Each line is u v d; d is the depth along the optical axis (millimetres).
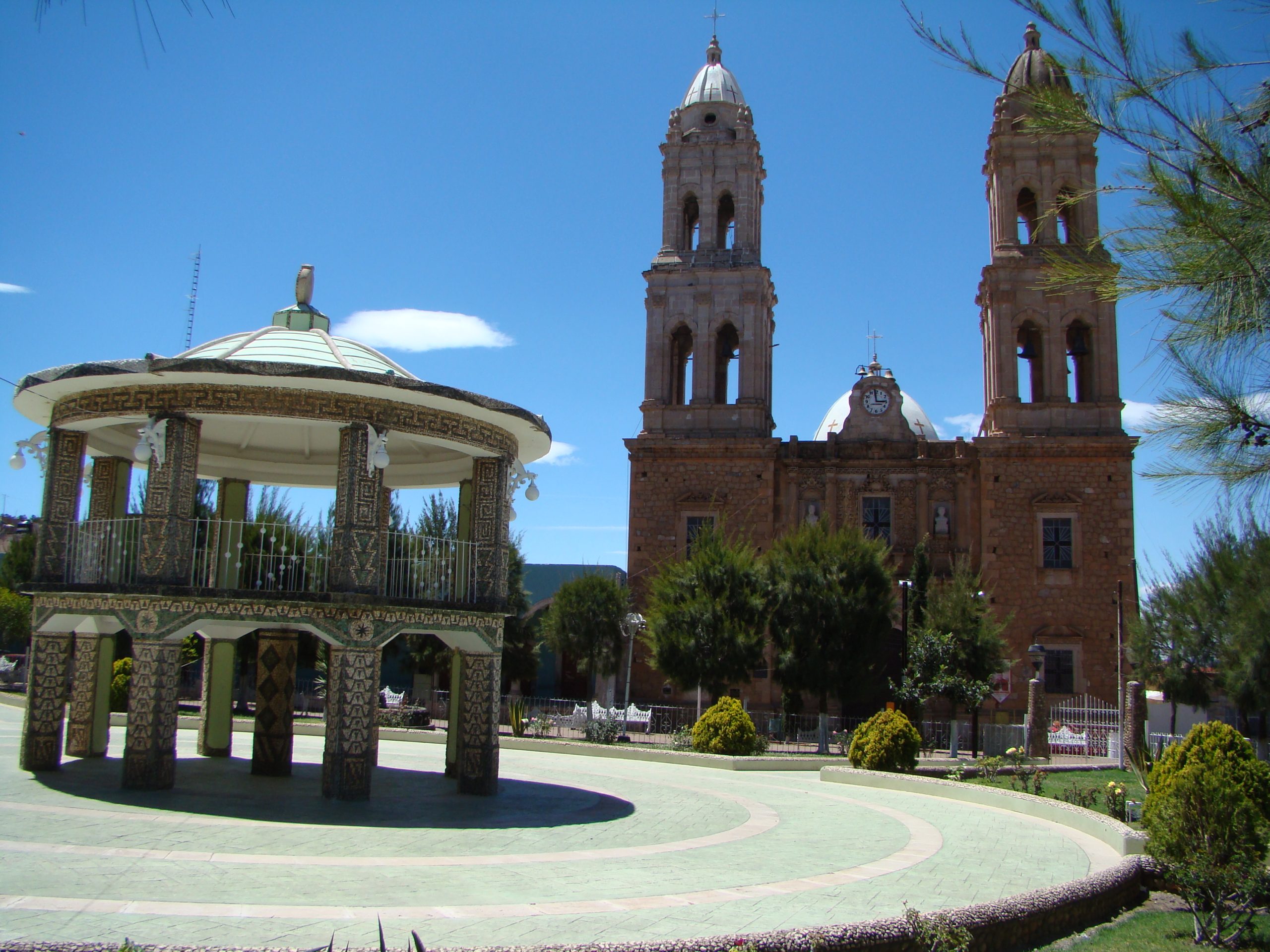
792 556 37719
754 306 47312
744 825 16469
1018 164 46406
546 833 14438
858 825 16938
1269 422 8727
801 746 36375
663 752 27562
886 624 37406
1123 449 43531
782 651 37000
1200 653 36031
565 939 8961
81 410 16688
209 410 15594
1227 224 7988
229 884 10438
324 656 42938
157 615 15555
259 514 39688
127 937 8398
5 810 13867
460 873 11484
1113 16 7930
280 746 18438
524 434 19234
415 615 16203
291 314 18906
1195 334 8453
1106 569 43000
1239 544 32062
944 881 12305
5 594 51375
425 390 15828
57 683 17750
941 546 45500
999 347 45312
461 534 19766
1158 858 12398
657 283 48094
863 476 46656
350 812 14945
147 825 13227
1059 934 10516
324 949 7617
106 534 17312
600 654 46688
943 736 38906
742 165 48469
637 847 13742
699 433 46844
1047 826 17266
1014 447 44281
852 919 10125
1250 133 8125
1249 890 10672
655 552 45969
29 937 8297
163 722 15812
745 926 9688
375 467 15867
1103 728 39469
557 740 30578
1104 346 44875
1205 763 14398
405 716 35656
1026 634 43000
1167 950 10164
